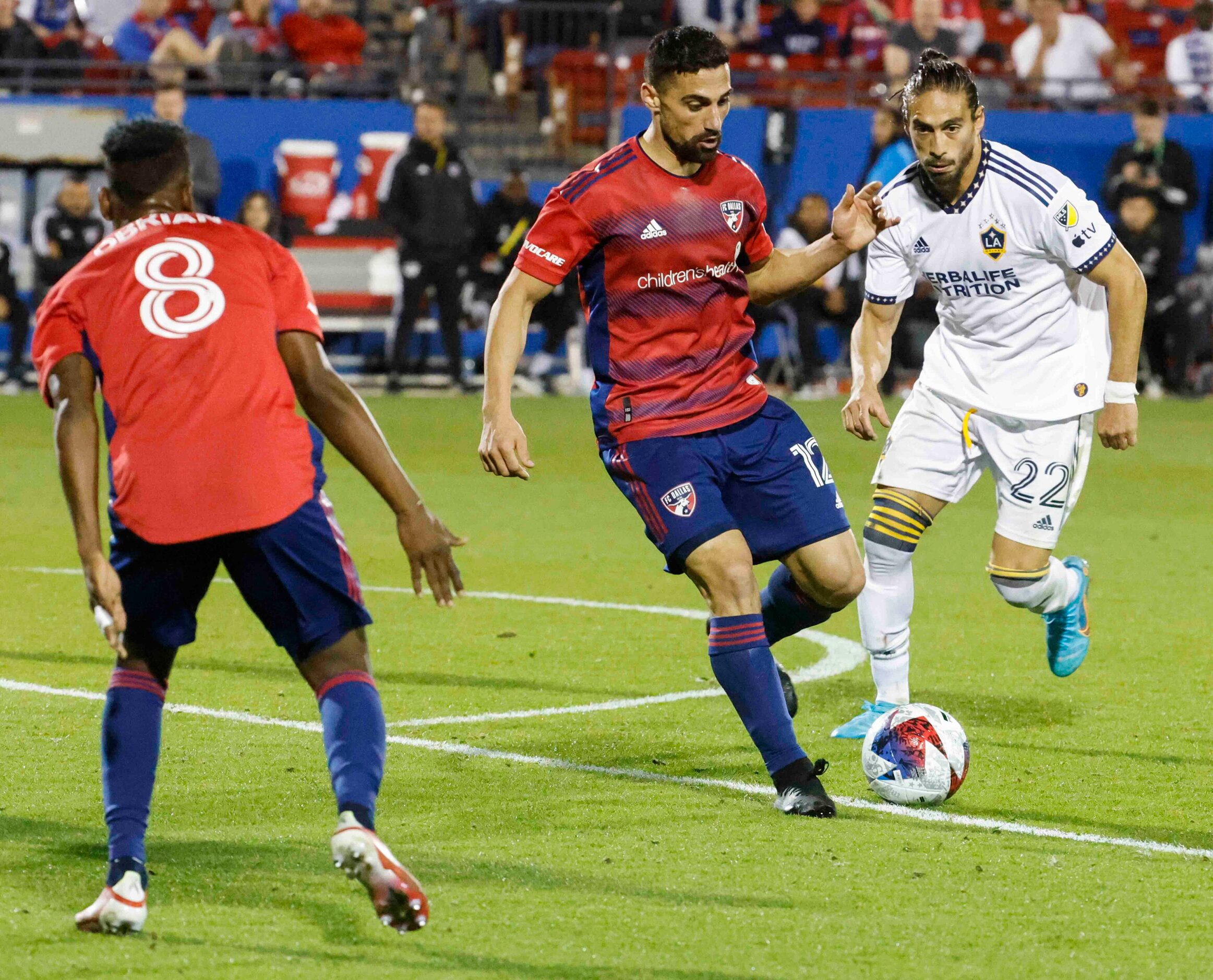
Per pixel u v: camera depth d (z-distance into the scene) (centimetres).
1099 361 2066
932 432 2062
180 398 1288
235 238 1352
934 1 7031
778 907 1372
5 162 6359
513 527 3931
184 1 7169
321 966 1216
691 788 1786
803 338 6656
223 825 1609
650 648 2619
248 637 2664
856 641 2719
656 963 1232
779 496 1786
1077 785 1822
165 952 1241
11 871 1445
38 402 6166
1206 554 3631
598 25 7262
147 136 1384
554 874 1459
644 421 1758
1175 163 6625
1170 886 1448
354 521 3981
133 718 1327
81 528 1253
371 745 1279
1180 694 2320
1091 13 7900
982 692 2325
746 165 1775
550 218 1723
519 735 2034
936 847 1564
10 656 2461
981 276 2003
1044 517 2072
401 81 7075
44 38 6781
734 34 7475
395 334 6438
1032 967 1237
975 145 1959
